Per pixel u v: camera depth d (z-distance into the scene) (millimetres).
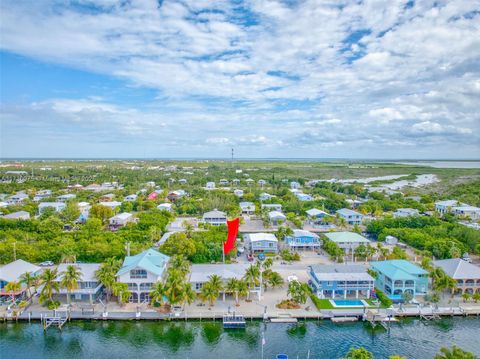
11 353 76375
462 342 80375
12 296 91125
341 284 97312
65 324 85938
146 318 86375
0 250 114750
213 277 91500
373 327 85375
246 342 80312
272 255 132125
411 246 142250
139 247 123562
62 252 116562
